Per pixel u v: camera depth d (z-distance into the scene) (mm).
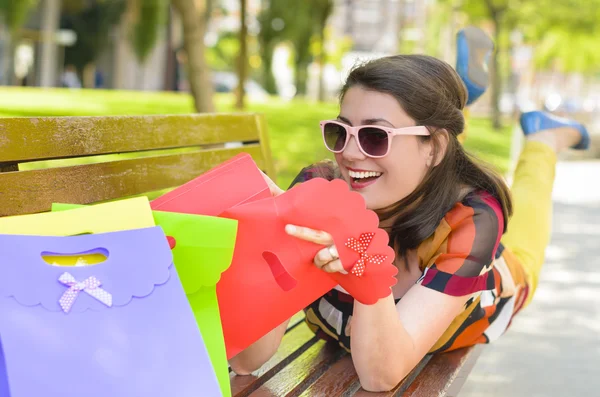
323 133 2451
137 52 15820
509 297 3033
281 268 2016
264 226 1944
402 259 2514
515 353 4941
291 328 3131
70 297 1573
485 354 4898
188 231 1814
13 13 19656
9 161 2201
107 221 1771
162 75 33969
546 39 39938
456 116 2438
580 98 64062
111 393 1537
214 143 3387
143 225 1770
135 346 1597
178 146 3072
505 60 33500
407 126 2350
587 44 41469
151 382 1581
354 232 1931
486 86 4012
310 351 2834
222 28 41625
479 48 3957
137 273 1659
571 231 9695
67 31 32719
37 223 1727
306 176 2775
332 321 2658
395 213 2457
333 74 47125
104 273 1636
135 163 2773
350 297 2602
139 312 1630
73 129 2441
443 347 2789
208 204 2045
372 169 2371
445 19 34844
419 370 2656
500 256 3031
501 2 26609
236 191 2072
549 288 6719
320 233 1926
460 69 3922
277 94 37719
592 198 13109
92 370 1538
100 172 2570
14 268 1562
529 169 4148
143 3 14945
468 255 2387
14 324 1510
